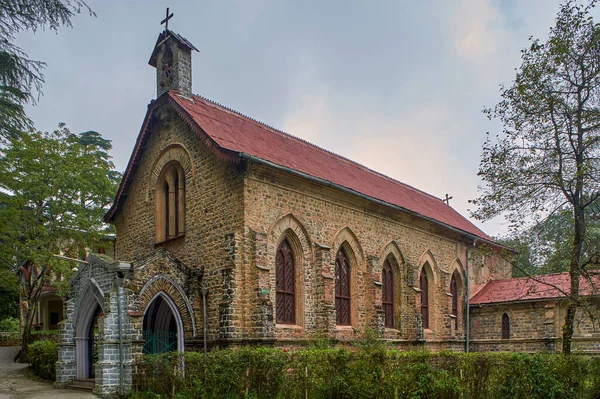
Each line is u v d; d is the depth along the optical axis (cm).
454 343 3256
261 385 1560
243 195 2034
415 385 1616
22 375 2580
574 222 2083
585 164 2030
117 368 1830
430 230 3156
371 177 3412
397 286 2866
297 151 2766
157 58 2619
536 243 2227
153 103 2469
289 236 2248
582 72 2075
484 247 2377
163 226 2473
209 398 1566
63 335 2175
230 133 2317
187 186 2306
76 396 1844
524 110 2128
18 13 1942
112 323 1853
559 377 1669
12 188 3158
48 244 3309
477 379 1684
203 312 2067
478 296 3516
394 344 2692
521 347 3170
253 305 1977
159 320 2259
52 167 3331
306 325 2211
